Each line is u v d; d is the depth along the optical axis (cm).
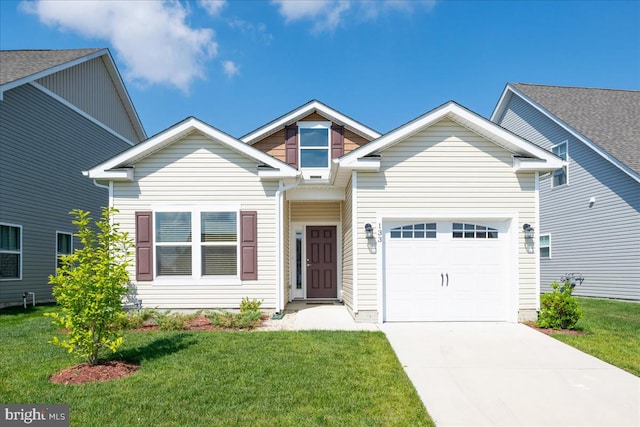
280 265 982
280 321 912
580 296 1524
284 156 1345
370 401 461
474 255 927
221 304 973
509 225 926
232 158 997
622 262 1360
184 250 983
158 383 501
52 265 1366
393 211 915
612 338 774
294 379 520
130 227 978
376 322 895
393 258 920
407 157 925
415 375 567
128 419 407
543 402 481
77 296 538
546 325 852
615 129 1503
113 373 538
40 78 1309
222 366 566
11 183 1195
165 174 990
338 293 1276
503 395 501
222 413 422
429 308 913
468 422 428
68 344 552
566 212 1612
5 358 607
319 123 1349
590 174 1495
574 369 598
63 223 1429
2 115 1164
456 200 920
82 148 1548
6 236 1180
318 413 426
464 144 930
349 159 895
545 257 1725
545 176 956
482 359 641
